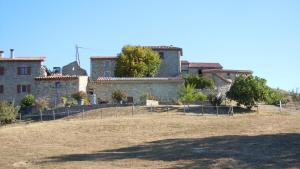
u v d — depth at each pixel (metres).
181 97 58.72
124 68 70.50
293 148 23.64
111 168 20.88
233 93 48.91
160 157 23.25
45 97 63.53
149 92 63.53
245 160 21.27
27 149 28.02
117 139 31.69
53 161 23.34
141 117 43.03
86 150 27.34
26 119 51.09
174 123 37.78
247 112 47.19
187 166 20.59
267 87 48.91
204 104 54.09
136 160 22.73
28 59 66.44
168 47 76.19
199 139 28.66
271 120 38.12
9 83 66.19
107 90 63.59
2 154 26.19
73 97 60.22
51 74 72.56
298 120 37.97
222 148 24.78
